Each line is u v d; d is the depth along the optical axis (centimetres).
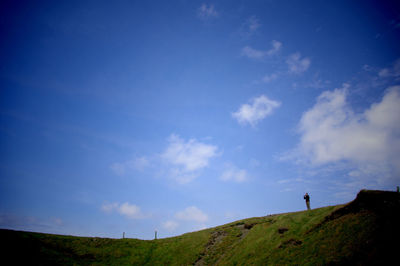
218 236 4759
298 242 2870
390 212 2408
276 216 4744
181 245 4862
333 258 2191
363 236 2277
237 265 3158
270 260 2794
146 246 5181
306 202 4050
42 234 5262
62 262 4072
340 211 3039
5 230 4925
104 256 4594
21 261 3775
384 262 1792
